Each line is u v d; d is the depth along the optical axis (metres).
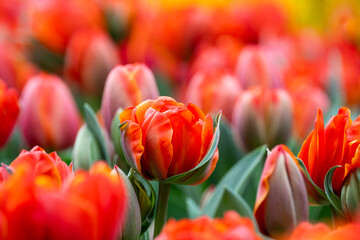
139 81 0.78
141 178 0.66
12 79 1.04
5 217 0.48
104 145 0.75
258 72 0.98
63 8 1.13
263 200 0.65
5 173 0.57
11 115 0.73
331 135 0.63
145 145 0.62
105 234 0.48
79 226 0.47
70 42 1.14
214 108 0.94
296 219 0.65
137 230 0.62
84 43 1.03
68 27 1.13
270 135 0.87
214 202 0.75
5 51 1.04
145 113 0.63
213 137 0.62
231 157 0.91
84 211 0.47
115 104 0.78
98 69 1.03
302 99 0.98
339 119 0.63
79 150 0.74
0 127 0.73
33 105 0.87
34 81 0.88
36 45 1.15
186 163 0.63
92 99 1.09
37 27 1.13
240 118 0.87
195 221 0.50
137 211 0.62
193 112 0.64
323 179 0.64
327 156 0.63
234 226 0.50
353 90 1.14
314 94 1.00
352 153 0.62
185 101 1.03
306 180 0.65
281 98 0.86
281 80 1.00
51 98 0.87
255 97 0.87
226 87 0.94
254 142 0.87
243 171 0.79
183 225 0.50
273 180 0.65
